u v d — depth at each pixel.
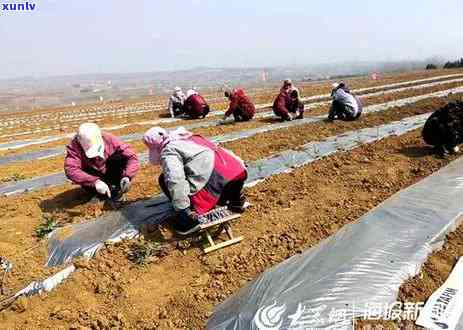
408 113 12.64
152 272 4.88
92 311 4.32
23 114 24.02
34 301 4.48
